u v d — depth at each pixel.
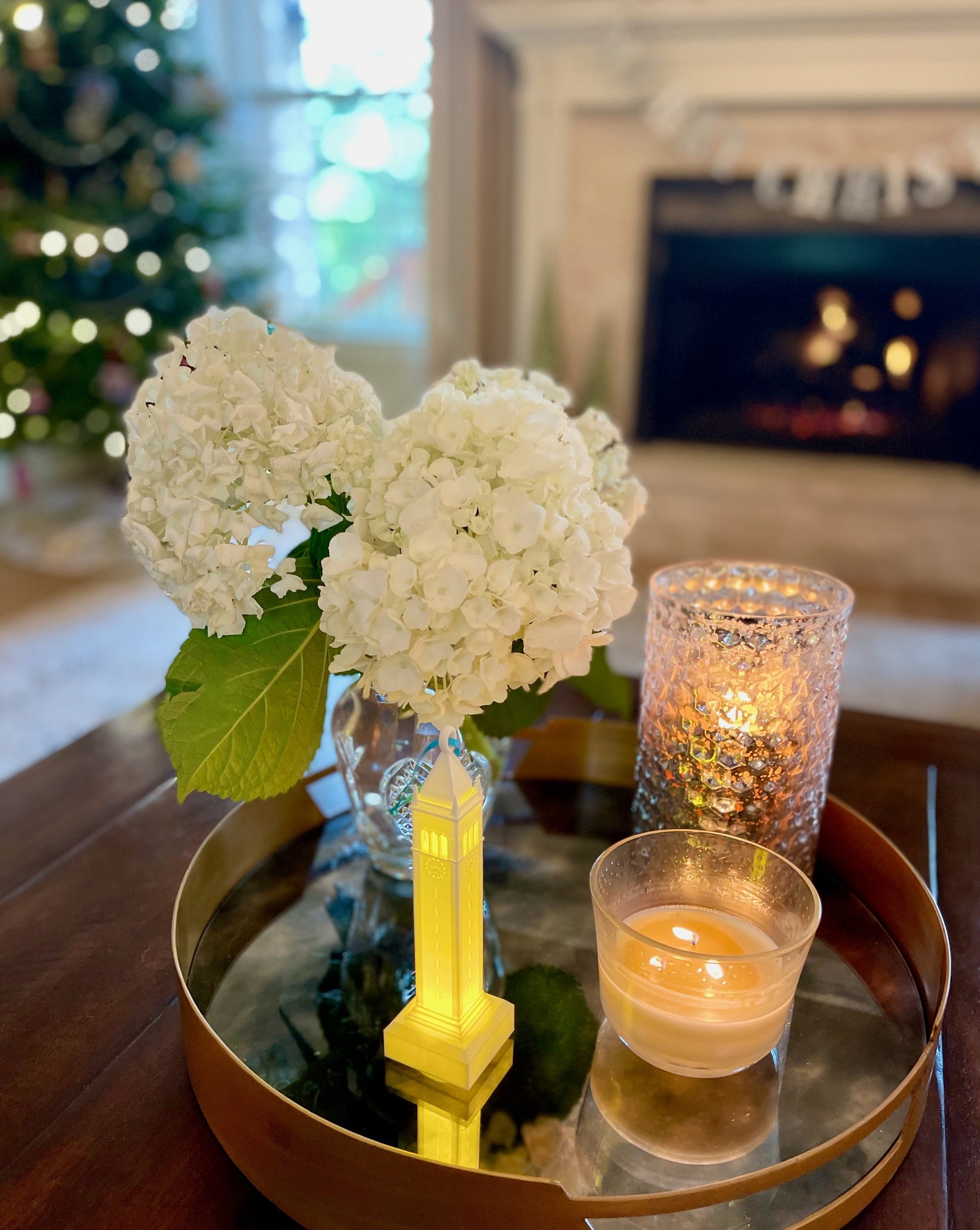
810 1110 0.52
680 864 0.60
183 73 3.19
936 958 0.58
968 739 0.95
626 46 2.86
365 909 0.69
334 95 3.83
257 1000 0.60
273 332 0.50
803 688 0.61
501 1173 0.46
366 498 0.48
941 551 2.97
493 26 2.96
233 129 3.96
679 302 3.29
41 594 2.77
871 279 3.10
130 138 3.09
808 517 3.08
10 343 2.90
